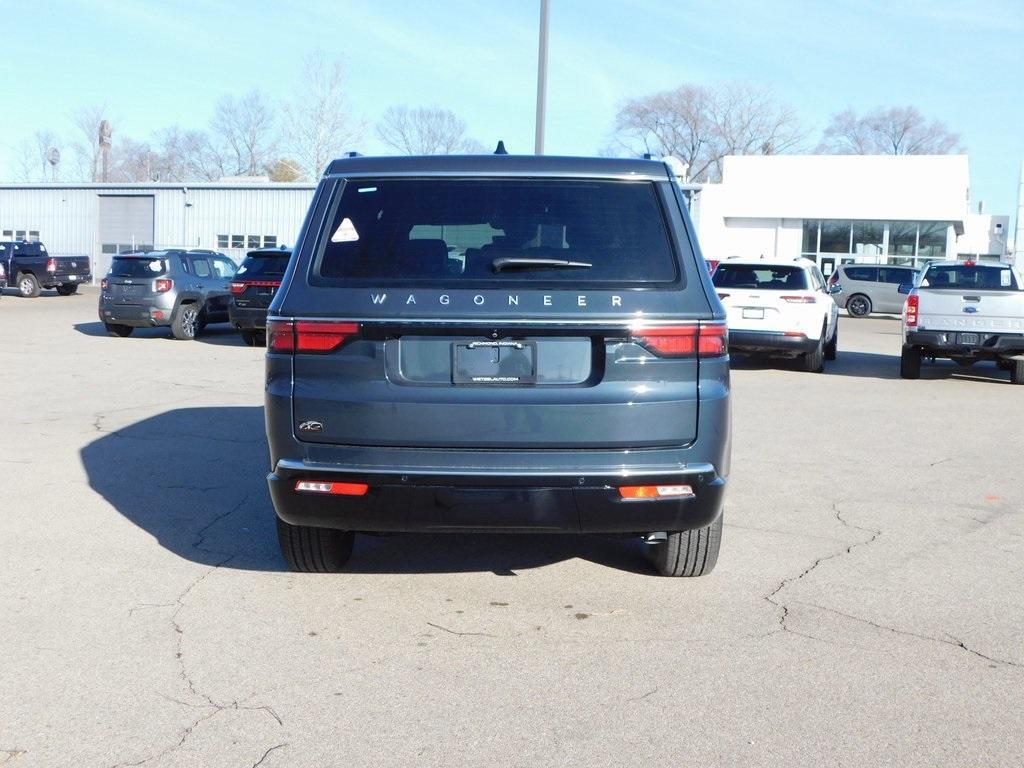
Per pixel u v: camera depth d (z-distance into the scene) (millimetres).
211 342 19016
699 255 4238
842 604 4668
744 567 5227
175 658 3926
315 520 4250
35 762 3100
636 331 4059
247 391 12031
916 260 45719
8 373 13586
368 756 3152
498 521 4129
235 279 17922
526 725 3375
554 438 4066
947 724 3426
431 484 4066
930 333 13938
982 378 14898
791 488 7156
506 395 4055
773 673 3844
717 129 80750
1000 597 4805
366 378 4094
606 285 4098
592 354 4102
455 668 3859
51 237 44438
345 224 4258
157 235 42906
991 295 13711
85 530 5789
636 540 5719
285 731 3318
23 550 5383
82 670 3799
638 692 3652
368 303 4078
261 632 4215
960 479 7543
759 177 46750
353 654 3992
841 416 10688
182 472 7379
